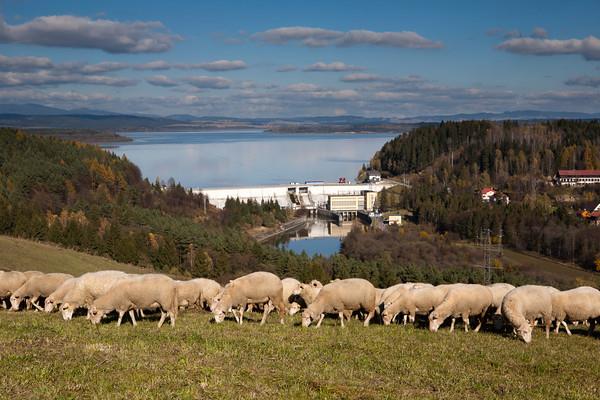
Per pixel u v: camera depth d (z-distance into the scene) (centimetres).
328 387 1752
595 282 10850
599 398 1844
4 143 17300
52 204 14425
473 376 2016
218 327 2659
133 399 1540
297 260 11344
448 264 12812
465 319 2891
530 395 1836
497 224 15062
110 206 14412
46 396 1512
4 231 10425
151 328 2572
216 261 11175
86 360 1844
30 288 3397
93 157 18950
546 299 2809
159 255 10938
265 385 1738
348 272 10506
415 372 2025
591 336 2895
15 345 1984
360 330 2736
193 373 1789
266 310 2895
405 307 2995
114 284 2659
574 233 13312
